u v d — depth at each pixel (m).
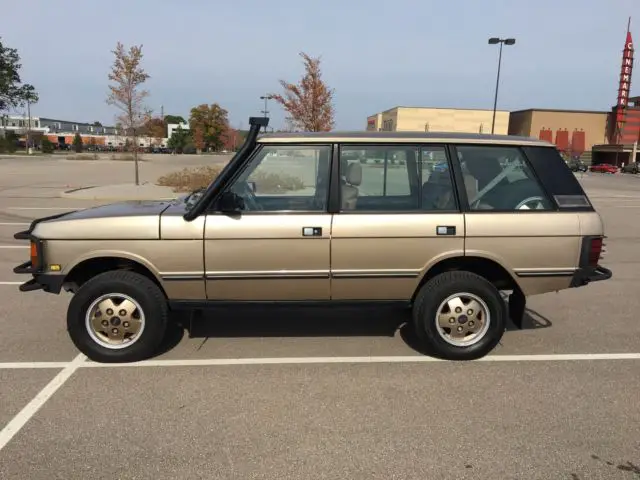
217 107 107.06
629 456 3.04
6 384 3.88
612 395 3.80
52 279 4.12
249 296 4.20
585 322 5.51
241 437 3.20
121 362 4.27
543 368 4.27
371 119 94.94
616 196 23.98
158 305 4.19
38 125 130.75
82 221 4.09
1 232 10.99
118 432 3.24
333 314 5.59
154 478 2.80
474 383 3.98
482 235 4.18
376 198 4.23
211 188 4.10
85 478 2.79
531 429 3.32
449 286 4.21
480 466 2.92
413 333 5.04
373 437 3.21
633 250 10.00
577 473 2.87
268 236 4.07
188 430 3.28
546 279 4.29
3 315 5.51
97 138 113.12
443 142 4.23
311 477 2.82
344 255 4.13
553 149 4.39
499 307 4.29
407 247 4.15
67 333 4.98
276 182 4.20
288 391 3.82
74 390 3.79
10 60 68.25
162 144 104.81
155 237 4.06
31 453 3.01
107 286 4.13
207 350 4.58
